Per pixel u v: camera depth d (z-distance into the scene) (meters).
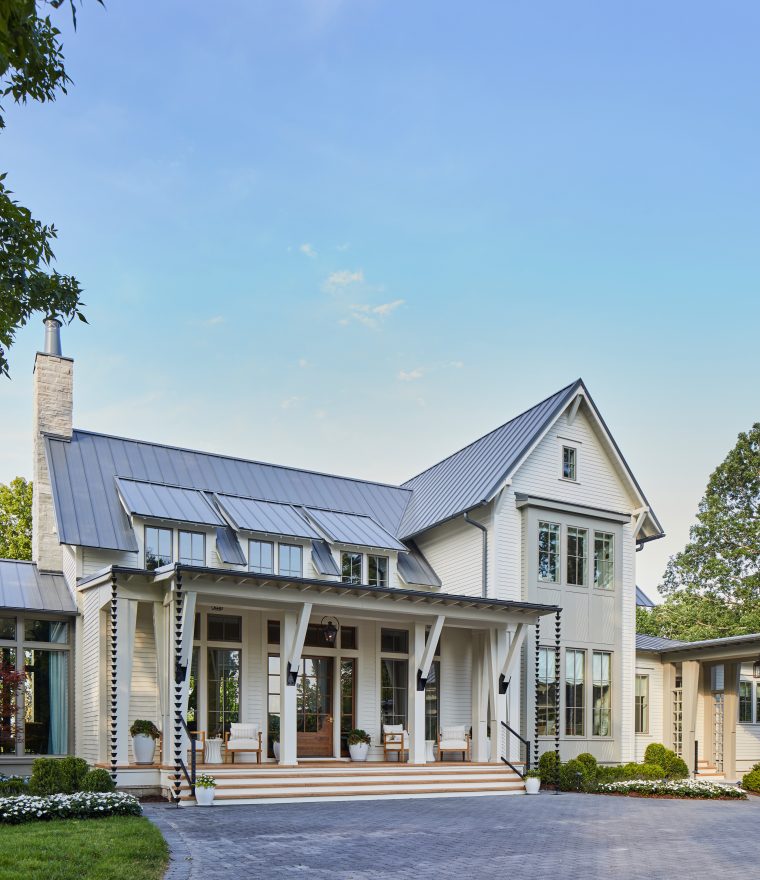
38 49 7.19
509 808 16.19
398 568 24.08
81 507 20.12
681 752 26.14
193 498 21.92
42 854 9.35
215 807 15.34
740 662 25.11
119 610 16.95
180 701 16.53
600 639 24.75
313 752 21.34
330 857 10.75
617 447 26.14
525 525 23.75
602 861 11.00
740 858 11.53
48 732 19.22
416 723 20.06
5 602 19.03
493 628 21.45
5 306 8.08
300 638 18.20
